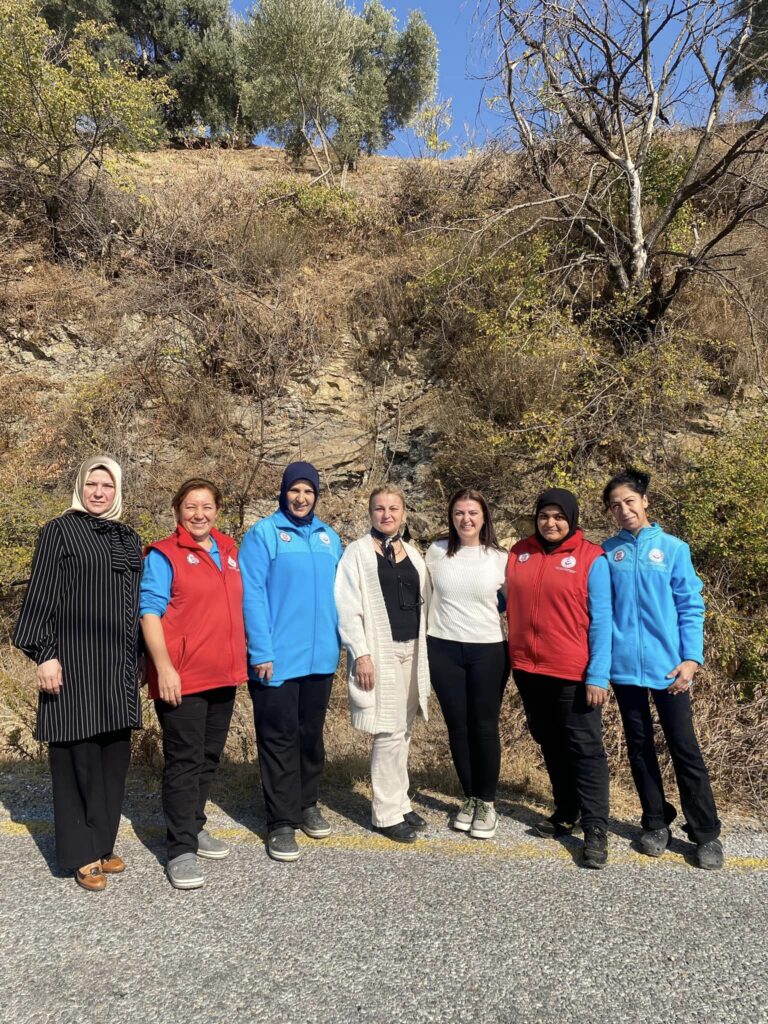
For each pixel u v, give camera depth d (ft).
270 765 11.70
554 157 27.17
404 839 12.14
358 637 12.31
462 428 24.27
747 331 24.84
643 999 8.07
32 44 28.73
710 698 16.02
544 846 12.12
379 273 29.25
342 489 25.17
